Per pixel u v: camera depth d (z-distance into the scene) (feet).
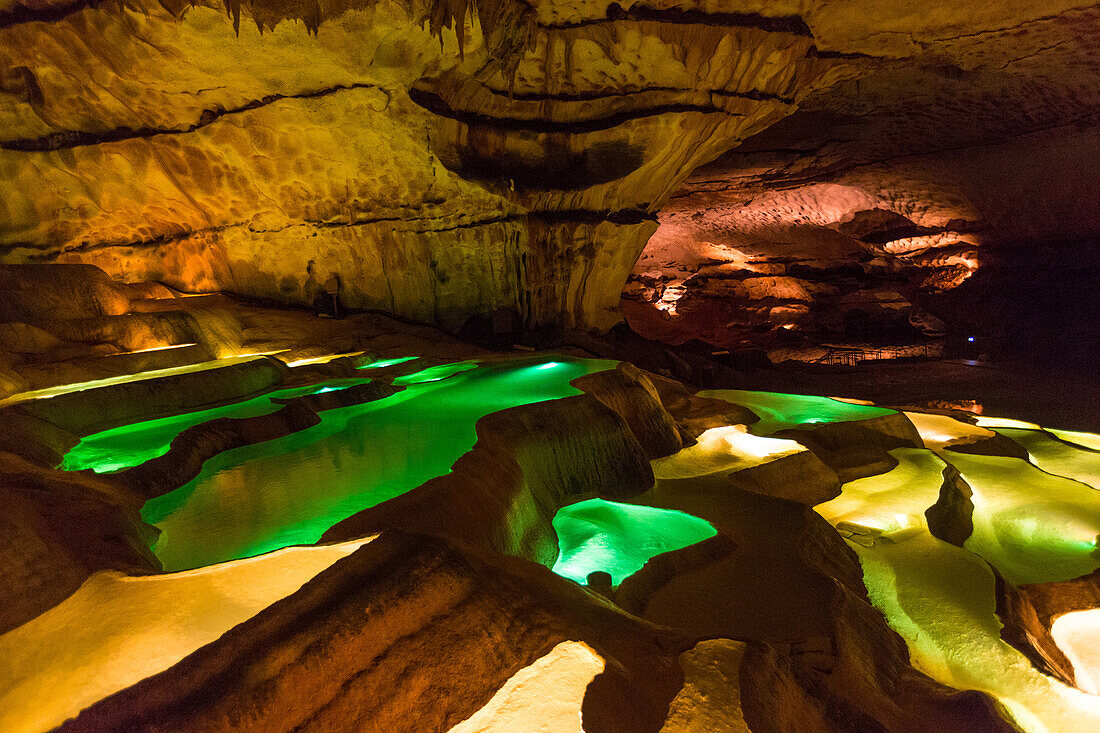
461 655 8.43
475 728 7.58
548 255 39.58
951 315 65.51
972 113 45.39
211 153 34.04
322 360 31.58
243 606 8.98
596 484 20.66
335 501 15.23
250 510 15.01
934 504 21.53
